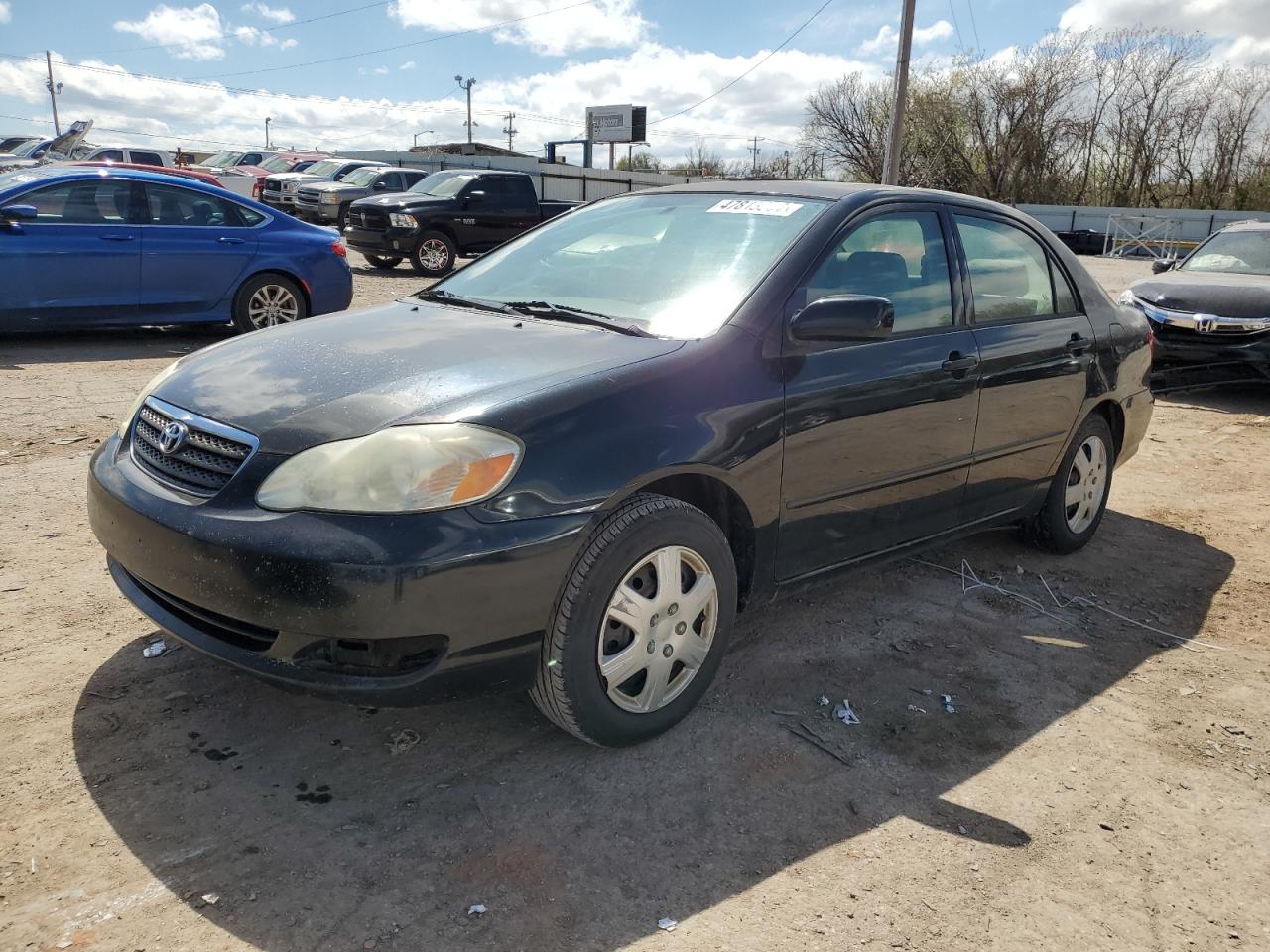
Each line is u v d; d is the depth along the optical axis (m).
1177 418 8.14
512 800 2.61
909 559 4.63
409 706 2.45
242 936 2.09
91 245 8.24
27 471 5.05
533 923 2.19
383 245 16.66
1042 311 4.31
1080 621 4.05
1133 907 2.37
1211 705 3.39
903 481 3.56
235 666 2.48
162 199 8.71
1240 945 2.26
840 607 4.04
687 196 3.90
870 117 53.75
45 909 2.13
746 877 2.38
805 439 3.12
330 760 2.75
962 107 53.16
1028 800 2.78
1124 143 55.94
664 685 2.87
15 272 7.93
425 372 2.74
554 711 2.68
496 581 2.41
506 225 17.45
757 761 2.87
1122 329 4.77
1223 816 2.76
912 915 2.29
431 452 2.39
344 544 2.31
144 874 2.26
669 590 2.79
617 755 2.85
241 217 9.17
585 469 2.55
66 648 3.26
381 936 2.12
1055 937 2.25
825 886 2.37
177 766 2.67
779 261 3.22
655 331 3.07
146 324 8.73
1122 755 3.05
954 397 3.67
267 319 9.35
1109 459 4.88
